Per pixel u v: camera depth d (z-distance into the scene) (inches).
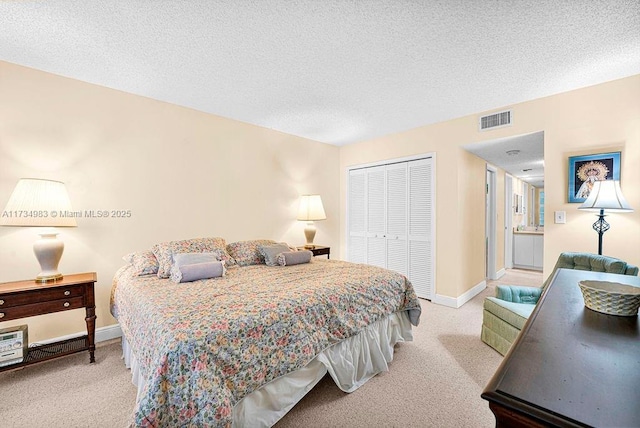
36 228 89.4
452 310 131.5
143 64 87.1
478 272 159.0
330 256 184.7
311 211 154.0
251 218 142.5
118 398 67.9
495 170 183.6
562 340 28.6
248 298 65.9
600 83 98.1
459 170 135.3
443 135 139.1
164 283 81.5
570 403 18.6
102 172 100.7
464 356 89.0
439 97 110.7
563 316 35.8
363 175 178.1
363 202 178.2
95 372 79.0
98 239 99.7
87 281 84.1
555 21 66.2
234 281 83.0
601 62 84.6
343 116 132.2
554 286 51.7
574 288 50.1
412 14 64.6
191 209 121.9
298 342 61.4
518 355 25.5
